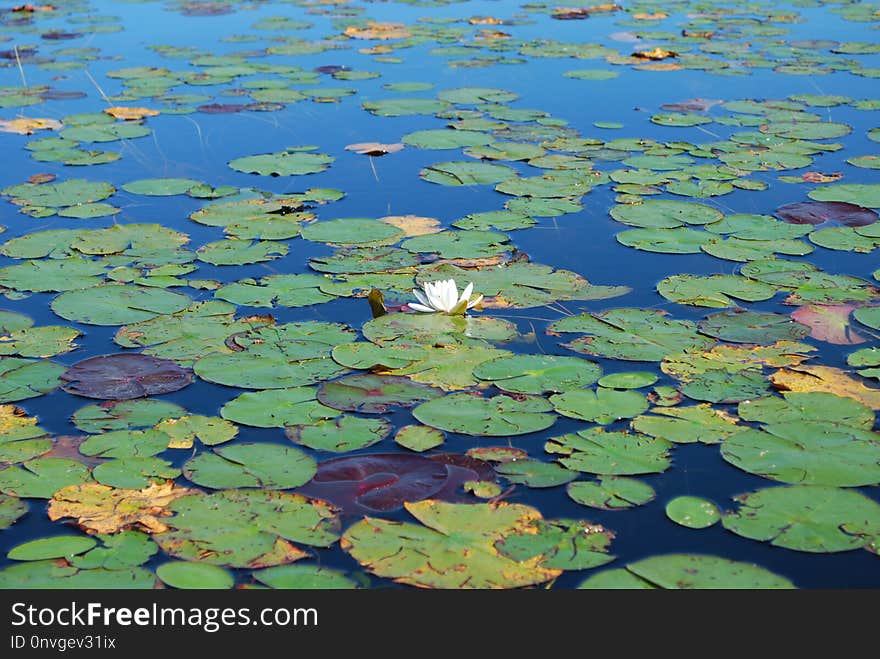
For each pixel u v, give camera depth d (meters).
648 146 6.28
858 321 3.78
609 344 3.61
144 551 2.47
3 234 4.84
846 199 5.21
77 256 4.52
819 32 10.27
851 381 3.30
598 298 4.06
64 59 9.12
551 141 6.43
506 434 3.00
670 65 8.70
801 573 2.42
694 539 2.54
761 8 11.93
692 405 3.17
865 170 5.78
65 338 3.68
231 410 3.14
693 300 4.02
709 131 6.67
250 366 3.43
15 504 2.66
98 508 2.64
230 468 2.82
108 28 10.76
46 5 12.44
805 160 5.96
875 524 2.57
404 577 2.38
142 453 2.90
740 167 5.83
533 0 12.76
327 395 3.24
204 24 11.05
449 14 11.59
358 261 4.46
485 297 4.07
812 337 3.65
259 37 10.21
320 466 2.83
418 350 3.56
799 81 8.12
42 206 5.26
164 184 5.63
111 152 6.29
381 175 5.79
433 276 4.28
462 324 3.79
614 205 5.20
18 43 9.94
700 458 2.89
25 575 2.38
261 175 5.81
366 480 2.77
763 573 2.39
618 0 12.73
